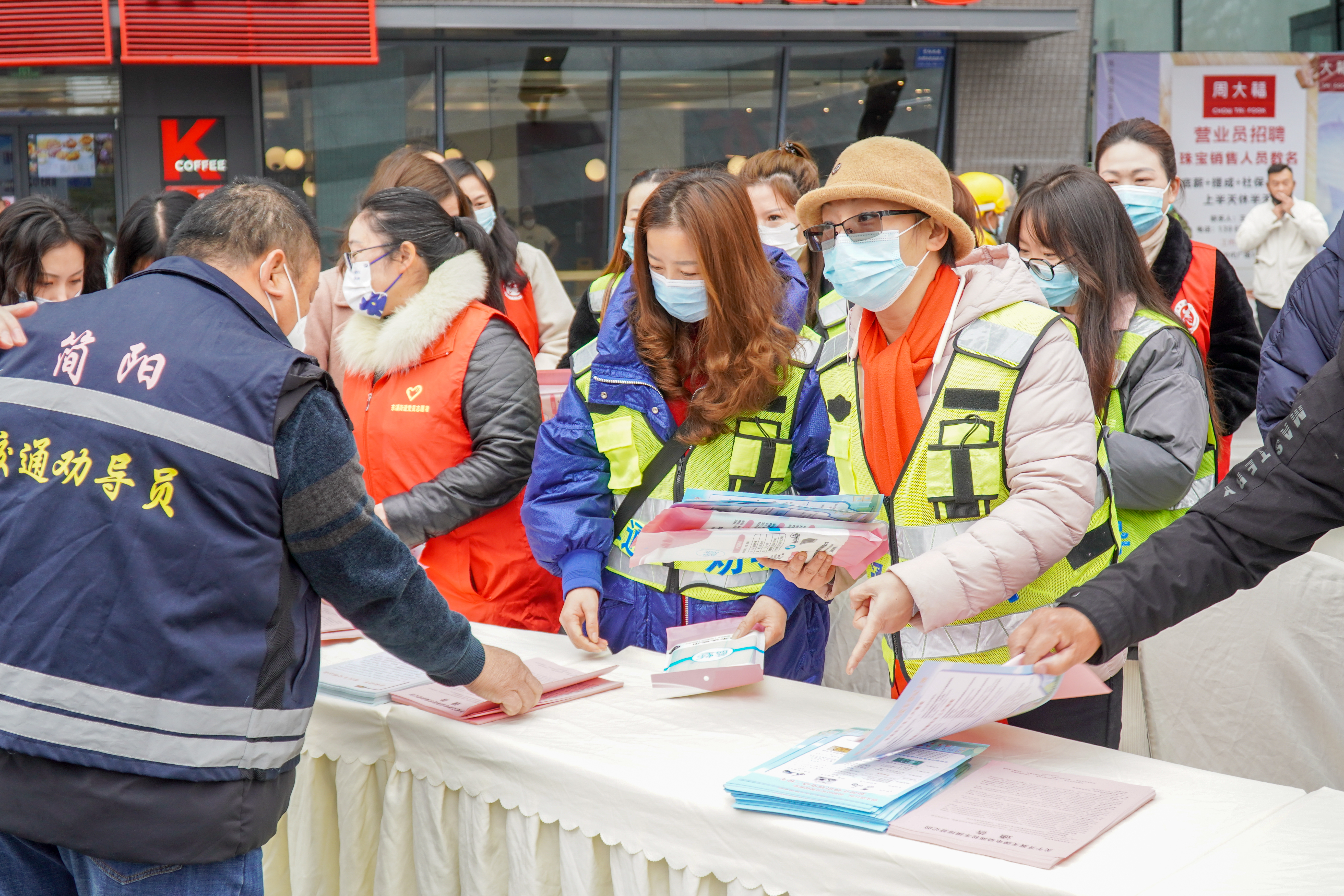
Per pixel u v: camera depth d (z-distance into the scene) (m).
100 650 1.41
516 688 1.80
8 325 1.57
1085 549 1.91
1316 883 1.22
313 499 1.49
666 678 1.88
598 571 2.21
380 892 1.91
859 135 8.38
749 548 1.72
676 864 1.52
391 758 1.91
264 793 1.51
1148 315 2.46
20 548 1.44
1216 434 2.67
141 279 1.57
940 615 1.69
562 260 8.40
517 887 1.72
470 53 8.06
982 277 1.86
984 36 8.23
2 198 8.27
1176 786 1.49
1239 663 2.54
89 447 1.44
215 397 1.44
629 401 2.14
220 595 1.43
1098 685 1.51
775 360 2.07
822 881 1.38
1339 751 2.47
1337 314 2.57
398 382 2.66
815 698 1.92
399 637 1.65
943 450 1.82
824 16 7.75
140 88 8.06
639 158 8.30
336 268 3.25
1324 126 8.28
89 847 1.42
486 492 2.57
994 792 1.46
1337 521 1.43
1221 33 8.36
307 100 8.04
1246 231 7.89
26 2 7.46
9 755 1.43
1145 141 3.07
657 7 7.65
